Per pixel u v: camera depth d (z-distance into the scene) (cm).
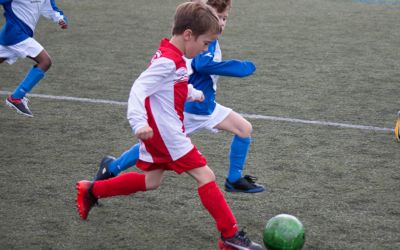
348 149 1089
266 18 2338
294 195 895
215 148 1090
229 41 1959
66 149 1073
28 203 852
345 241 754
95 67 1644
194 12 704
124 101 1362
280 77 1567
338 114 1288
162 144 711
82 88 1453
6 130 1163
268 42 1958
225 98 1390
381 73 1617
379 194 902
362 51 1856
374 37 2045
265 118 1255
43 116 1252
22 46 1245
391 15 2419
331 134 1166
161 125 706
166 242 748
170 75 698
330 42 1970
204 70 824
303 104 1352
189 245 742
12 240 744
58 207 841
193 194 891
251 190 898
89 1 2617
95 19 2272
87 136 1142
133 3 2603
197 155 720
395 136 1134
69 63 1678
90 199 769
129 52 1811
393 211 845
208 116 864
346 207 855
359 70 1645
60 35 2009
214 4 845
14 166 988
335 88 1480
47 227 781
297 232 664
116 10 2445
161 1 2669
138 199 870
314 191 909
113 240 751
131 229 780
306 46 1911
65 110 1292
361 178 960
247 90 1454
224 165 1014
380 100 1391
